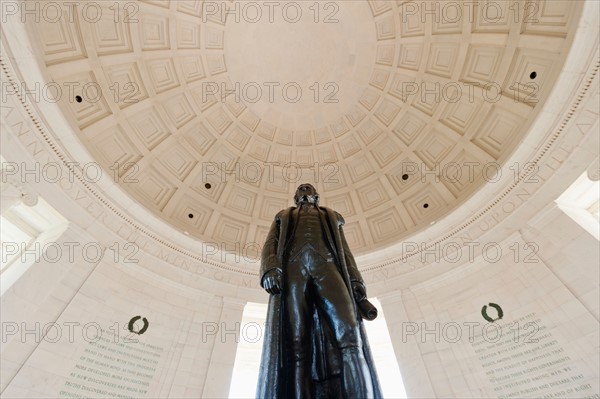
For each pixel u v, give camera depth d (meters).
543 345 11.73
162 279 15.42
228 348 14.71
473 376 12.60
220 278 17.12
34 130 12.07
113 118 16.12
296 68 20.30
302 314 4.66
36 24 12.52
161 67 17.62
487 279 14.45
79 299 12.54
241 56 19.58
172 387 12.88
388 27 18.53
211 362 14.04
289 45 19.61
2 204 11.20
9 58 10.89
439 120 18.58
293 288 4.88
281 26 19.02
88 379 11.48
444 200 18.31
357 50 19.53
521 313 12.79
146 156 17.70
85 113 15.06
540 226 13.32
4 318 10.42
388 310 15.88
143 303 14.38
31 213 12.55
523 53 14.40
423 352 13.94
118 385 12.01
